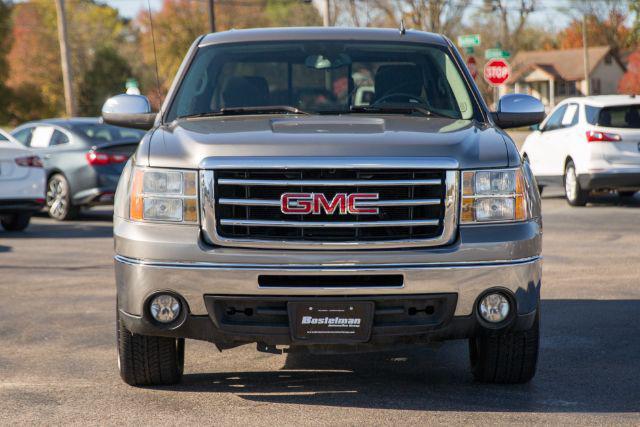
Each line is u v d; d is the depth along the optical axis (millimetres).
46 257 13508
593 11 94250
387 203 5875
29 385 6750
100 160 18828
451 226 5938
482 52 58281
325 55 7621
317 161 5852
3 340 8266
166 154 6105
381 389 6605
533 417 5898
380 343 6047
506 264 5949
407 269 5832
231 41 7785
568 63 97875
